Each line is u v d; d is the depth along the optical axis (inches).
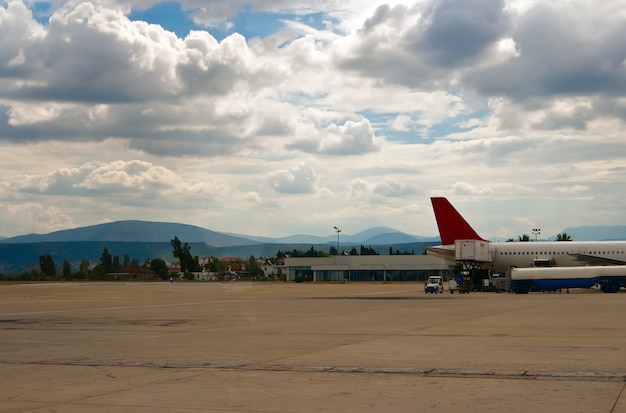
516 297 2436.0
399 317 1382.9
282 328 1124.5
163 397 506.0
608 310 1555.1
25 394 522.9
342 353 765.3
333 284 5866.1
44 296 2987.2
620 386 541.0
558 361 685.3
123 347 848.3
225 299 2493.8
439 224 3440.0
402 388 538.0
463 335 967.6
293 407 466.9
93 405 477.7
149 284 6112.2
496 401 482.6
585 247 3245.6
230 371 633.6
